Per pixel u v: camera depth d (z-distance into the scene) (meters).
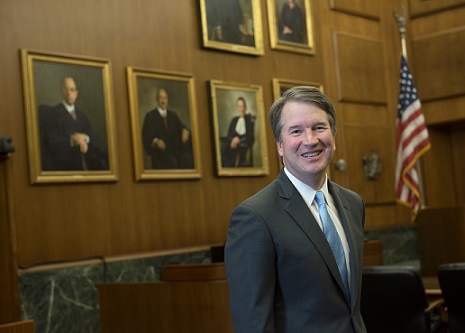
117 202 7.73
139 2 8.20
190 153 8.53
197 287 6.16
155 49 8.32
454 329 5.95
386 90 11.96
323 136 2.65
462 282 5.78
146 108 8.09
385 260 11.15
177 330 6.27
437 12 11.99
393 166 11.86
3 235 6.19
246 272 2.59
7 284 6.21
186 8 8.75
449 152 12.54
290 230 2.63
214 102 8.84
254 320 2.53
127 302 6.59
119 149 7.83
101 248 7.50
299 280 2.60
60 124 7.24
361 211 2.97
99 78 7.65
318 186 2.75
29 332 4.55
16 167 6.91
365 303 5.86
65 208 7.24
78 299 7.04
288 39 10.09
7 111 6.91
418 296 5.71
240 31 9.34
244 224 2.64
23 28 7.11
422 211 9.33
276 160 9.69
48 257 7.04
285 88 9.91
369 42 11.70
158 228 8.11
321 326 2.59
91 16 7.70
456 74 11.79
